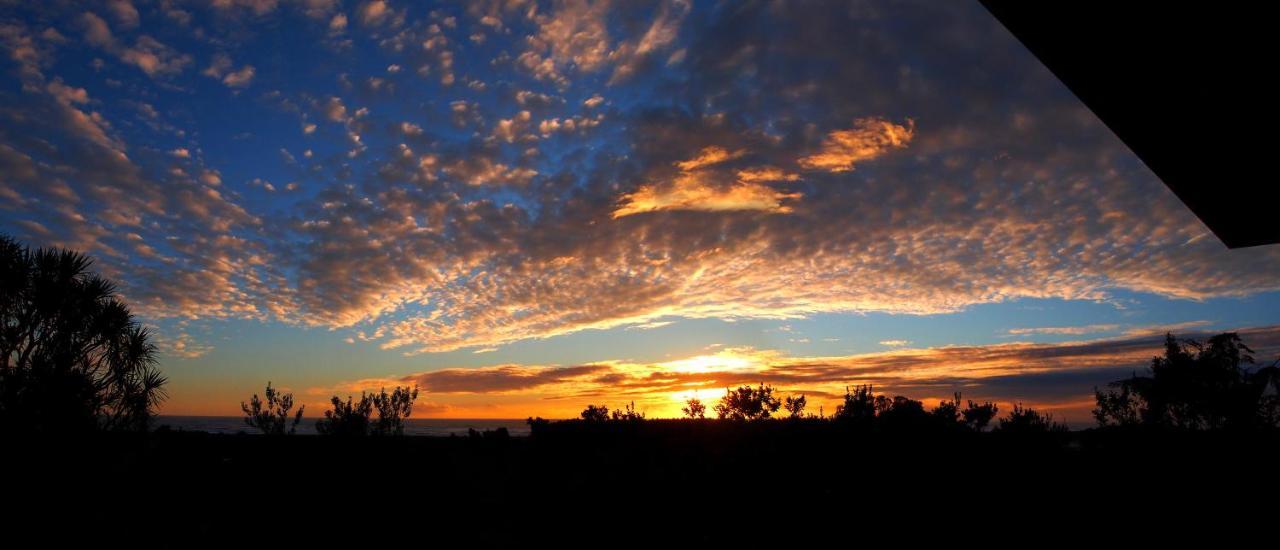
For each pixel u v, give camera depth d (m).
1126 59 2.78
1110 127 3.35
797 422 18.61
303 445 16.02
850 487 13.34
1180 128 3.26
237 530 9.54
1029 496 12.17
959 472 14.00
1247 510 10.52
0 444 8.25
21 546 7.48
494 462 16.05
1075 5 2.51
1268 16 2.37
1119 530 10.18
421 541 9.70
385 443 16.91
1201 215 4.21
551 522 11.01
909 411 17.75
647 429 19.02
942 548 9.55
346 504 11.73
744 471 14.78
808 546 9.62
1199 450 13.16
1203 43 2.61
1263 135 3.20
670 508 11.91
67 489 8.55
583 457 16.62
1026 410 20.03
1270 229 4.22
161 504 9.98
